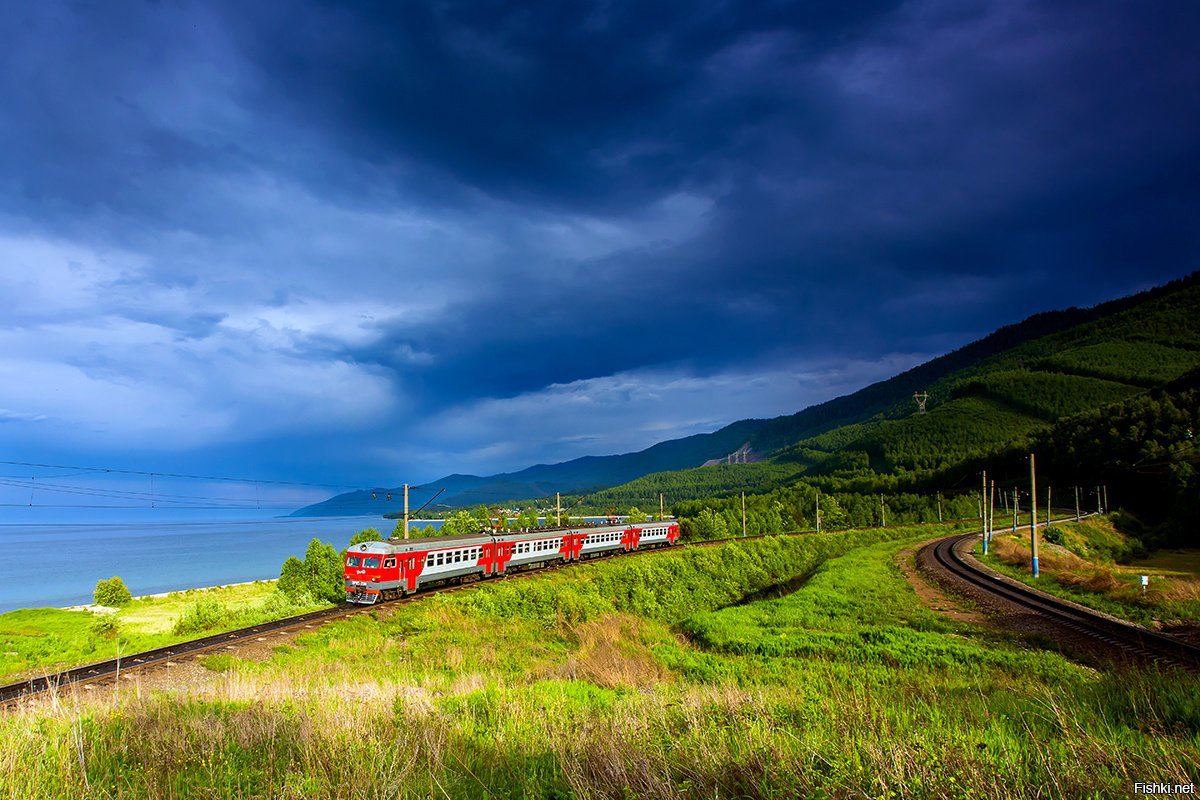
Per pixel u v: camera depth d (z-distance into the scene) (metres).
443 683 16.30
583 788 5.88
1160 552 69.25
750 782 5.79
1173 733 8.84
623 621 28.83
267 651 21.03
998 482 124.62
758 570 56.44
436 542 35.41
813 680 16.88
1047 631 25.05
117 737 8.30
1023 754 6.48
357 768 6.32
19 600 87.31
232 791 6.35
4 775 6.07
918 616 29.64
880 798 5.15
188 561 146.25
